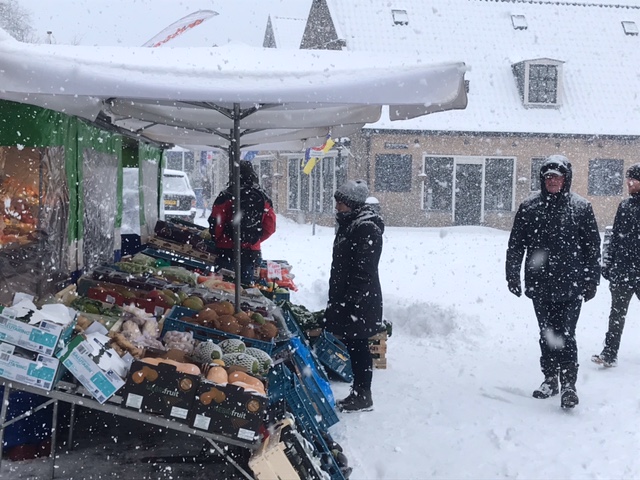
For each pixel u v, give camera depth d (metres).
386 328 7.18
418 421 5.59
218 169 34.66
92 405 3.72
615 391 6.42
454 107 5.59
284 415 4.07
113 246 6.91
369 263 5.61
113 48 4.89
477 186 27.91
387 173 27.22
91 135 5.91
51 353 3.70
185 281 6.16
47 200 4.71
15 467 4.47
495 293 12.27
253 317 5.15
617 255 7.21
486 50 29.70
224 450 3.92
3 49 3.71
